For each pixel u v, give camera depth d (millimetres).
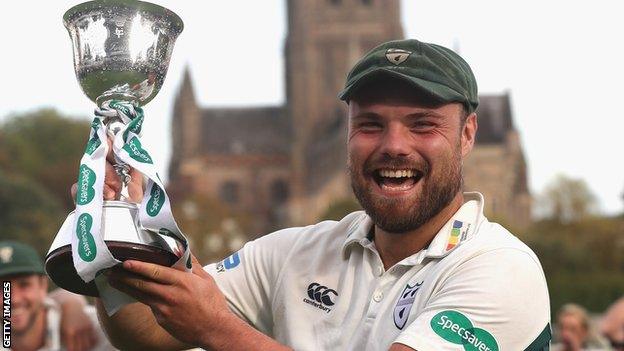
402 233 3719
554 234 112500
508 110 130875
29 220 86750
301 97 148250
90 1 3344
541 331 3459
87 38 3369
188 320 3139
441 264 3549
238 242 66438
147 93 3463
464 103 3674
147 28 3395
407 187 3621
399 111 3592
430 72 3574
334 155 138625
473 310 3367
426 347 3295
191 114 165500
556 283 82375
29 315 6621
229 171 166750
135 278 3088
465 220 3701
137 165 3170
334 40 147875
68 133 129875
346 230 3957
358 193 3680
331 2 148125
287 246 4043
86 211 3086
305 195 147375
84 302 6973
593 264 100875
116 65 3352
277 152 167500
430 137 3604
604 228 116125
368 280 3729
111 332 3744
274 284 3980
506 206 126750
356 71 3650
